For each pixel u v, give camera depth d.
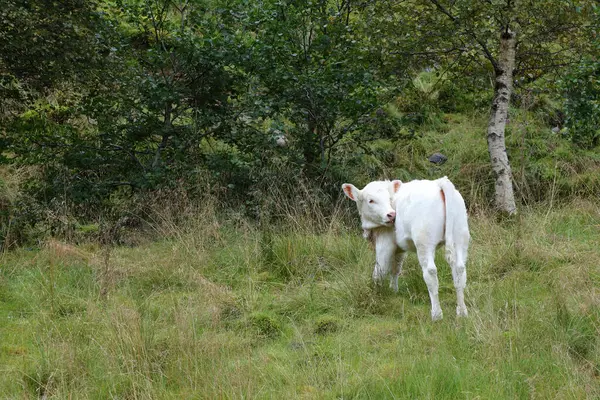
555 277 8.00
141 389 5.84
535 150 13.21
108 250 8.77
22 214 10.15
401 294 8.16
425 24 11.74
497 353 5.99
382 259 8.02
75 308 7.66
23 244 10.13
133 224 10.79
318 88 11.35
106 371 6.12
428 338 6.57
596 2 11.38
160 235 10.03
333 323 7.31
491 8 10.86
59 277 8.63
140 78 11.41
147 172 11.27
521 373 5.62
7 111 12.00
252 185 11.12
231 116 11.73
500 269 8.65
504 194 11.35
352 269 8.70
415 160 13.30
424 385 5.58
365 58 12.05
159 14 12.11
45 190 10.93
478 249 9.25
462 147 13.57
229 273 8.95
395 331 7.02
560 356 5.90
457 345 6.35
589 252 8.83
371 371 5.98
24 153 11.10
